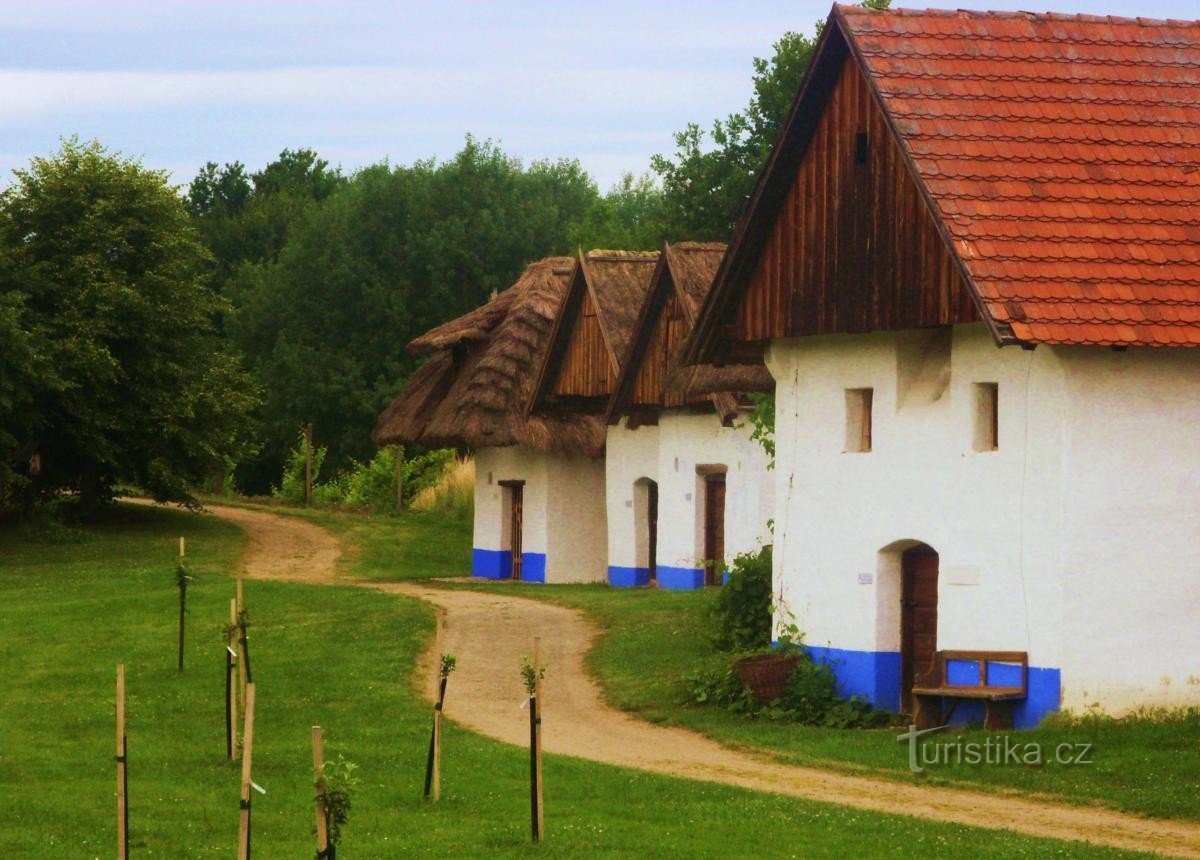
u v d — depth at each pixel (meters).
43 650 31.58
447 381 49.69
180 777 20.95
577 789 20.22
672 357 40.53
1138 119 24.22
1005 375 23.48
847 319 25.17
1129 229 22.91
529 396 45.31
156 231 53.88
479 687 28.27
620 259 44.50
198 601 36.72
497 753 22.56
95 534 51.81
